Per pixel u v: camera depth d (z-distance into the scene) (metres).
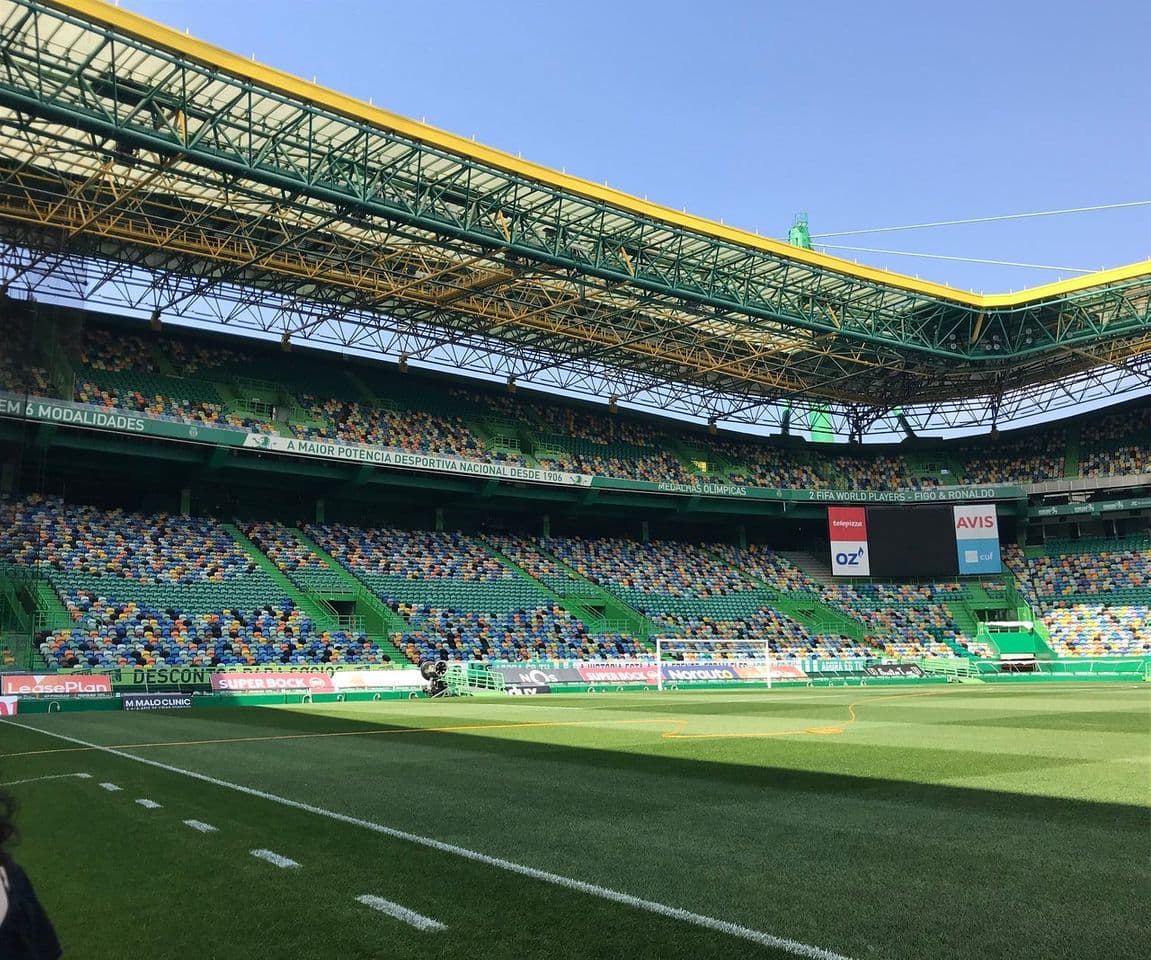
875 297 48.25
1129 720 21.05
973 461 70.62
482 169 34.41
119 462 44.91
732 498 62.06
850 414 70.25
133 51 28.33
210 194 35.94
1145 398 65.75
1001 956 5.10
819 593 64.12
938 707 27.28
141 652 37.81
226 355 52.56
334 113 30.81
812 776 12.25
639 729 20.56
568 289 44.66
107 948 5.44
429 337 51.44
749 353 55.19
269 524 50.72
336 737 19.66
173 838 8.57
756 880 6.75
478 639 48.19
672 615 57.06
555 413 64.38
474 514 60.53
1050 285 48.31
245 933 5.66
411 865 7.34
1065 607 61.59
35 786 12.32
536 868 7.20
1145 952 5.14
